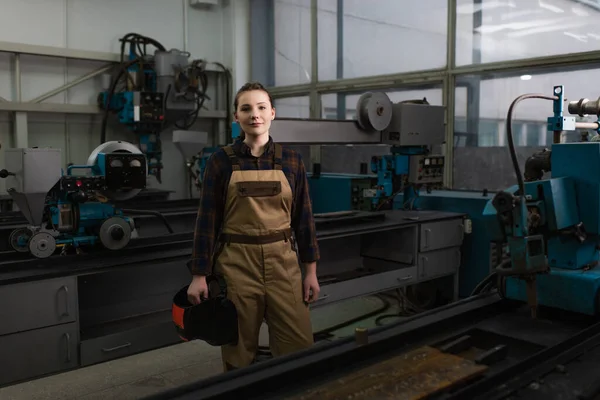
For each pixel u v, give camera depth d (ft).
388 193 11.57
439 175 12.02
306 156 18.57
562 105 6.28
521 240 4.83
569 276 5.49
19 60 16.33
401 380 3.94
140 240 8.70
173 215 13.88
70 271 7.18
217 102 20.80
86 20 17.54
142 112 16.79
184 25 19.69
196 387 3.65
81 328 8.69
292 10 19.27
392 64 16.39
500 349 4.54
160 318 9.31
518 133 13.79
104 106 17.40
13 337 6.81
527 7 13.16
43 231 7.49
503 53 13.78
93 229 8.20
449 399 3.71
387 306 12.59
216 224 5.58
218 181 5.53
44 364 7.10
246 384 3.72
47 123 17.12
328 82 18.11
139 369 8.90
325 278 10.84
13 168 7.48
